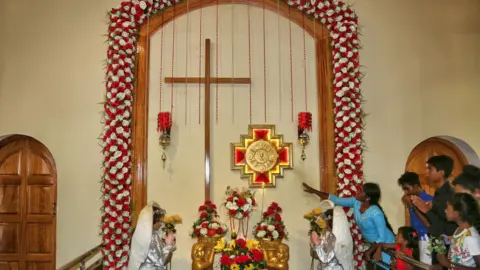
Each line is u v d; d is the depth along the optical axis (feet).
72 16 18.13
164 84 18.33
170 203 17.84
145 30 18.38
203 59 18.54
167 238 13.93
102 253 16.63
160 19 18.52
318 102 18.49
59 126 17.66
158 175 17.94
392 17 18.99
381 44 18.85
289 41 18.81
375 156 18.35
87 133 17.69
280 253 15.49
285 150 18.17
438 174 13.47
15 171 18.12
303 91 18.62
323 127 18.29
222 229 15.61
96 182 17.52
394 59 18.81
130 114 17.63
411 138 18.52
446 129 18.63
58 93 17.79
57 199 17.46
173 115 18.22
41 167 18.15
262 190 18.08
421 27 18.99
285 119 18.47
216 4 18.78
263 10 18.90
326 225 13.69
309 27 18.86
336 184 17.94
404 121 18.58
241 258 12.56
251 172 18.03
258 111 18.44
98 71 17.97
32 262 17.84
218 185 18.04
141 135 17.80
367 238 14.74
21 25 17.98
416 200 13.55
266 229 15.53
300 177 18.21
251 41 18.74
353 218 17.25
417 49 18.89
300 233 18.01
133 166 17.63
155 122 18.13
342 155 17.66
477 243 10.98
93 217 17.42
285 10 18.88
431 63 18.85
